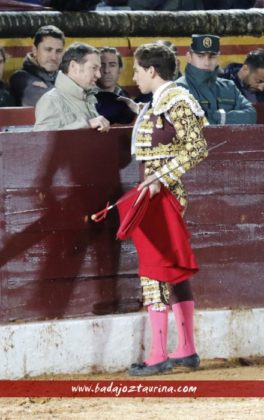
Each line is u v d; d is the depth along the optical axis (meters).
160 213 22.02
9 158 22.80
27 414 19.22
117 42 31.64
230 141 24.31
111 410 19.47
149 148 21.97
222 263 24.50
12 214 22.89
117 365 23.41
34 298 23.12
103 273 23.70
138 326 23.55
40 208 23.08
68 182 23.25
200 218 24.27
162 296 22.47
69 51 23.39
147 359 22.89
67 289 23.41
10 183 22.84
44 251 23.16
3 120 26.97
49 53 28.25
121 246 23.84
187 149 21.48
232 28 32.94
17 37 30.25
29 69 28.45
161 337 22.62
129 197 21.92
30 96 28.22
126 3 33.00
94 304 23.67
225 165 24.33
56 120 23.25
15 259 22.95
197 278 24.34
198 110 21.75
